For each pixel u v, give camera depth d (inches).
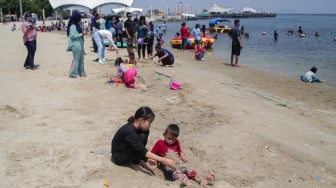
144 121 211.8
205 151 253.1
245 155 249.9
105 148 243.9
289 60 859.4
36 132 270.7
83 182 199.0
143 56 667.4
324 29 2650.1
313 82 577.9
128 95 387.5
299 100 460.8
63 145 247.8
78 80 449.1
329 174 238.2
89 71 511.5
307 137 303.4
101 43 597.6
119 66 444.5
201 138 276.8
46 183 197.5
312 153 268.7
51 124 288.8
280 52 1040.2
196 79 505.4
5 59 641.0
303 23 4227.4
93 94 384.5
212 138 276.7
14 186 193.8
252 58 890.1
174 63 676.7
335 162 257.8
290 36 1841.8
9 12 3809.1
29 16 518.6
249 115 342.0
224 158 243.3
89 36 1306.6
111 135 268.1
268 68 722.2
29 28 509.0
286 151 264.2
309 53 1018.1
